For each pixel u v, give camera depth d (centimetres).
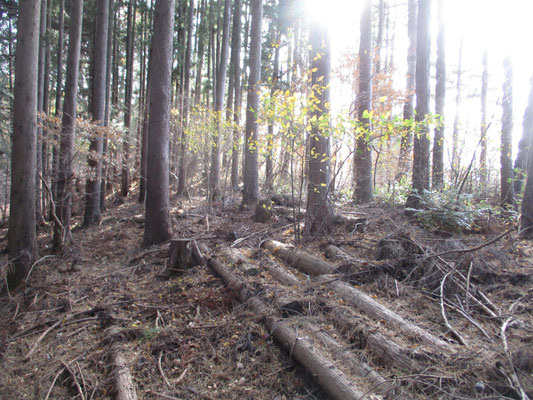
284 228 724
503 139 823
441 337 310
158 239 736
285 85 1476
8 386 328
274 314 370
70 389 321
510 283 398
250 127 1036
